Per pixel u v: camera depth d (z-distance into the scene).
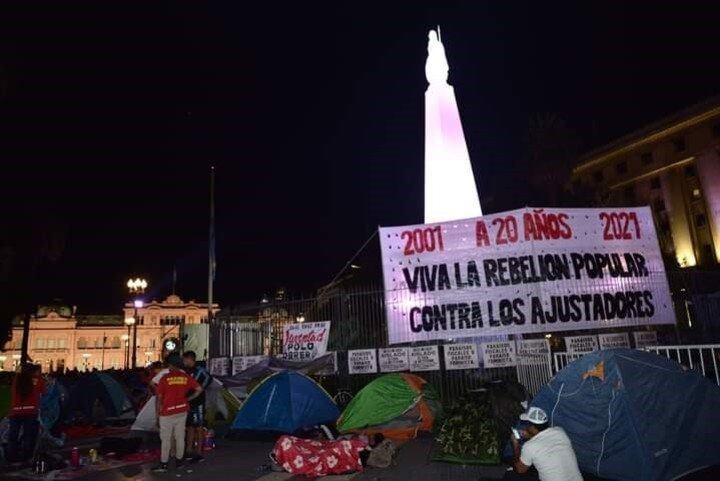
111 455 10.55
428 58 21.95
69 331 84.19
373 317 14.68
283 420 11.44
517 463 6.09
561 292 11.80
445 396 12.80
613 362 7.39
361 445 8.92
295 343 15.07
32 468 9.63
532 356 11.55
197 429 10.33
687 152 52.59
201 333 20.33
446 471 8.35
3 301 36.12
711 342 14.03
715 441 7.21
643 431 7.08
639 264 12.13
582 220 12.17
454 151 20.91
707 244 51.28
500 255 12.05
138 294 44.66
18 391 10.46
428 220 20.75
